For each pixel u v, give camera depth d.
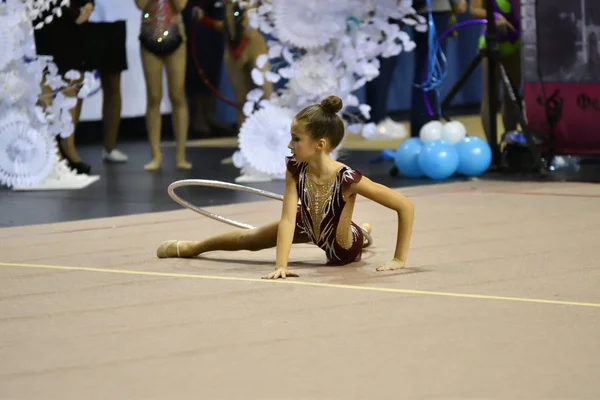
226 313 6.43
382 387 4.89
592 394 4.73
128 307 6.67
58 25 14.91
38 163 13.88
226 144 19.88
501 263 7.91
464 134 14.27
